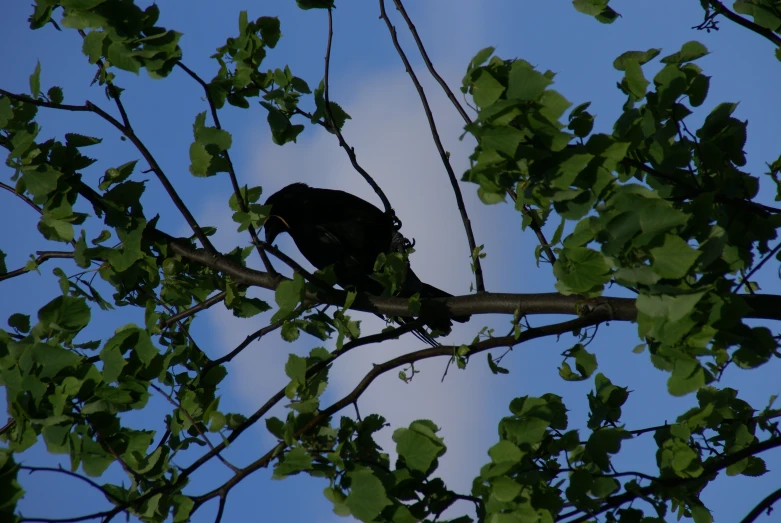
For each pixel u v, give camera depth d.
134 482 5.76
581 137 4.88
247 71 7.25
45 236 6.60
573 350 6.36
